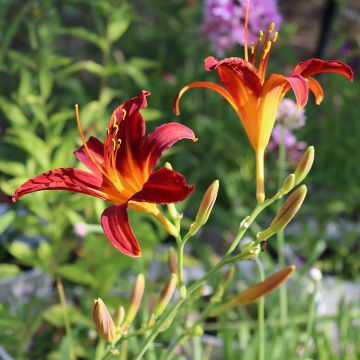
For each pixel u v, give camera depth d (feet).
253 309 3.08
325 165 4.15
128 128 1.54
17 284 2.99
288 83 1.57
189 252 3.50
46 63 3.08
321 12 7.57
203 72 4.40
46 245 2.72
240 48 4.42
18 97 3.14
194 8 4.55
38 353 2.75
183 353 2.72
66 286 3.03
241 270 3.30
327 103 4.20
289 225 3.82
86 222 2.98
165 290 1.63
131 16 3.33
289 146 3.26
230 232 3.65
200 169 3.85
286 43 4.86
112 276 2.60
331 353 2.46
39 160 2.76
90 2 3.25
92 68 3.22
